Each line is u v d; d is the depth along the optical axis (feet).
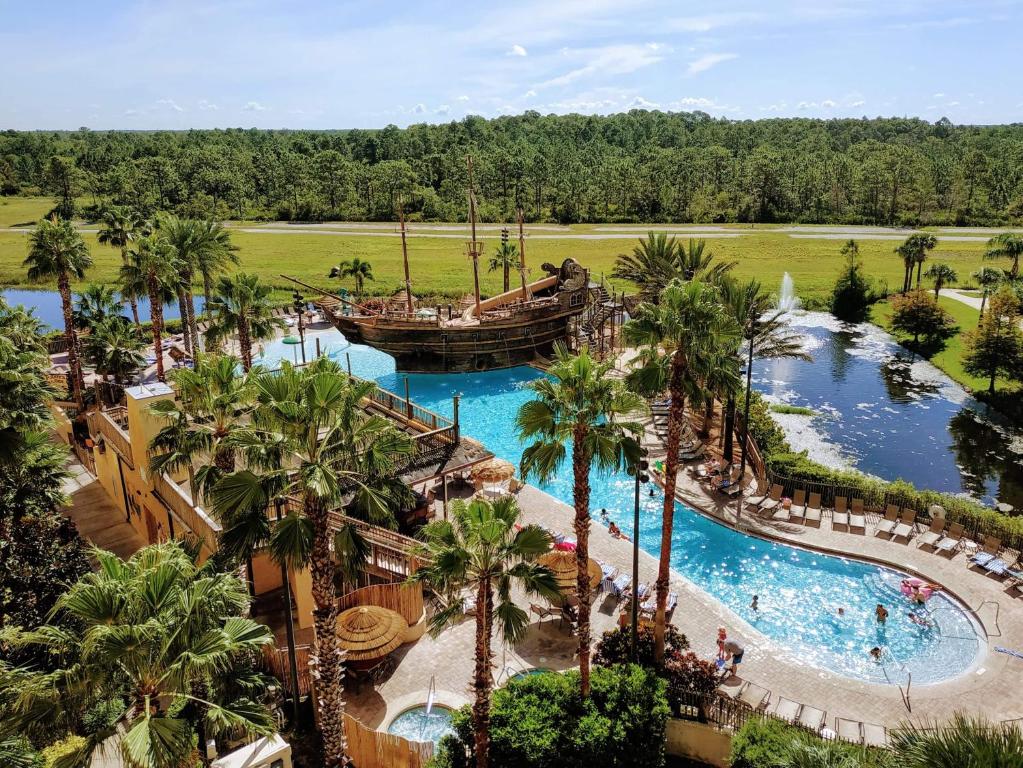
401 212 229.45
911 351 244.01
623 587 97.86
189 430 82.33
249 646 50.34
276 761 58.54
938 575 101.81
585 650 71.72
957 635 91.15
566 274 228.84
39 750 53.88
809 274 344.49
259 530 61.21
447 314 235.20
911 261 287.69
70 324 160.04
